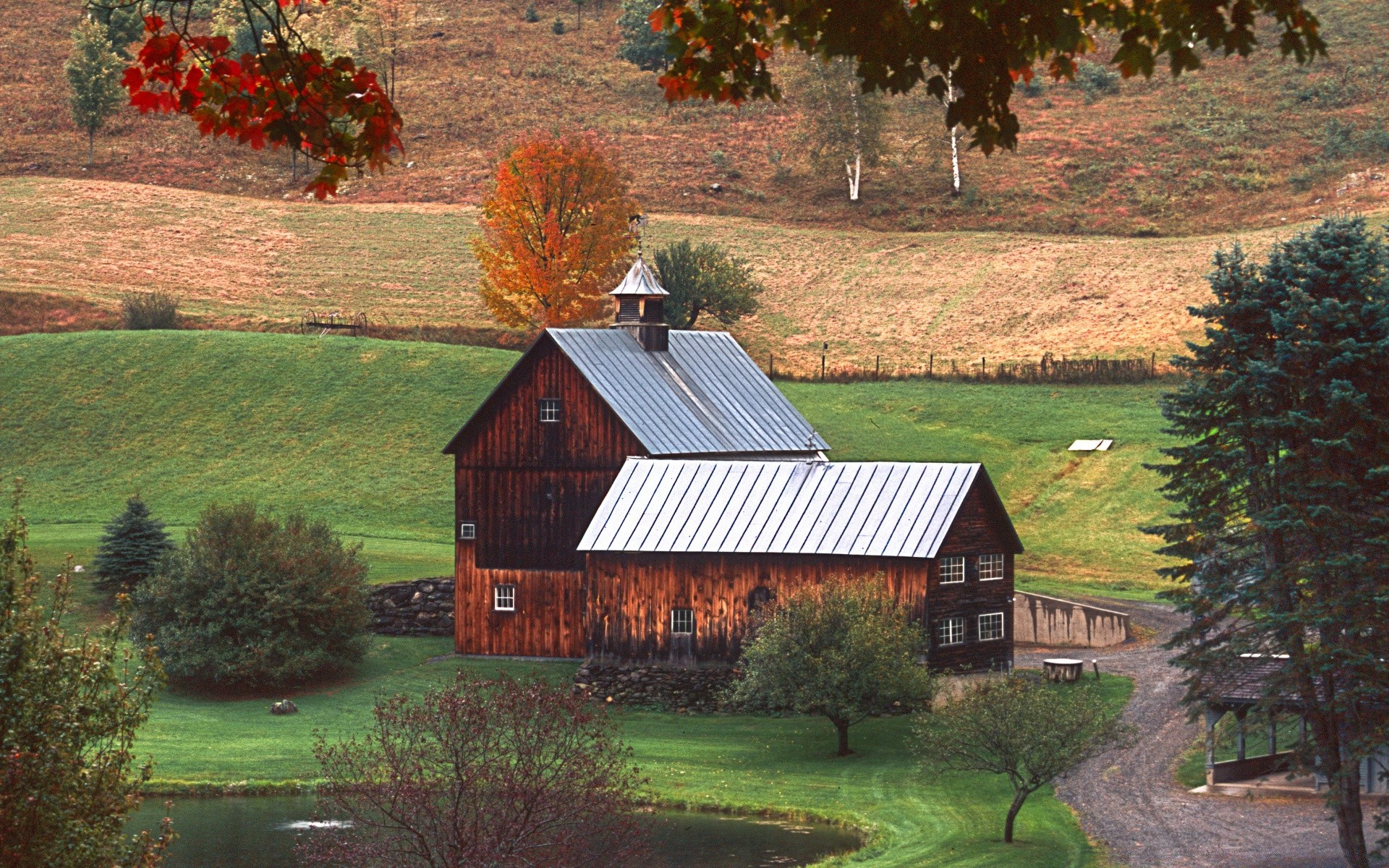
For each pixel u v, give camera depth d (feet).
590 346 547.90
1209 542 318.24
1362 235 312.71
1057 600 538.47
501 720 240.94
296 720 455.63
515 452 540.11
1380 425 300.40
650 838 322.14
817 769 395.75
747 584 476.54
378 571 618.44
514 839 229.86
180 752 408.05
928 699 427.33
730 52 96.84
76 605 542.16
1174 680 465.88
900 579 451.94
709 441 545.85
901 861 302.25
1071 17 80.79
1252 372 303.27
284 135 87.40
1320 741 294.66
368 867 239.30
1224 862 294.87
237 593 497.46
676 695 477.36
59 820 162.20
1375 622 293.23
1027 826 330.95
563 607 531.91
